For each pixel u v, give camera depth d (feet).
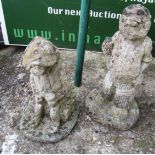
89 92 3.05
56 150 2.69
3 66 3.40
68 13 3.23
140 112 2.96
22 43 3.54
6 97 3.08
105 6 3.12
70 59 3.43
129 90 2.62
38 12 3.25
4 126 2.84
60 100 2.62
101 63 3.40
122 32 2.37
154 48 3.36
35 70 2.31
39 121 2.73
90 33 3.34
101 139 2.76
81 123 2.85
